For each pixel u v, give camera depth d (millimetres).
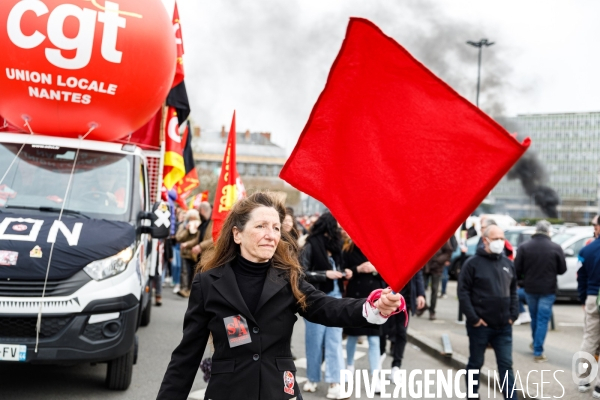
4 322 5969
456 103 2551
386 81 2674
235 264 3229
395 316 8227
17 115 7168
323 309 3096
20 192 6977
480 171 2514
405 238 2676
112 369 6895
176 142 10453
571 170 61750
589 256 7914
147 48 6898
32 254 6086
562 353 9758
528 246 9320
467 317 6523
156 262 10359
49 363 6086
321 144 2842
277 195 3289
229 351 3035
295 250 3363
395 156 2684
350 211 2791
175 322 11781
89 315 6141
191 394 6996
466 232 20609
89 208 7039
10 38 6531
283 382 3035
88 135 7492
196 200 20969
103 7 6715
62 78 6680
